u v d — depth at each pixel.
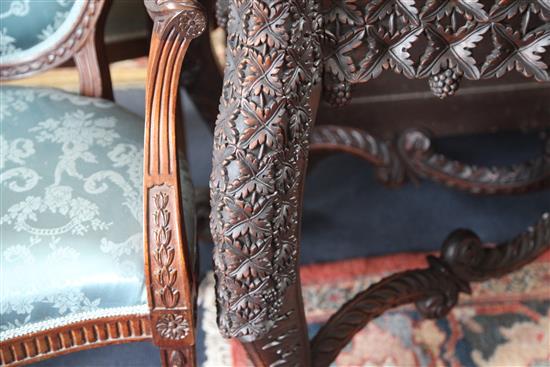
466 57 0.53
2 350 0.59
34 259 0.59
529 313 0.99
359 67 0.54
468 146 1.34
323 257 1.11
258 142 0.52
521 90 1.12
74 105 0.73
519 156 1.31
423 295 0.90
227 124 0.52
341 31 0.53
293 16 0.49
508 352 0.93
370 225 1.17
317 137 1.10
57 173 0.64
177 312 0.60
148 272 0.58
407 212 1.20
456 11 0.52
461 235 0.91
